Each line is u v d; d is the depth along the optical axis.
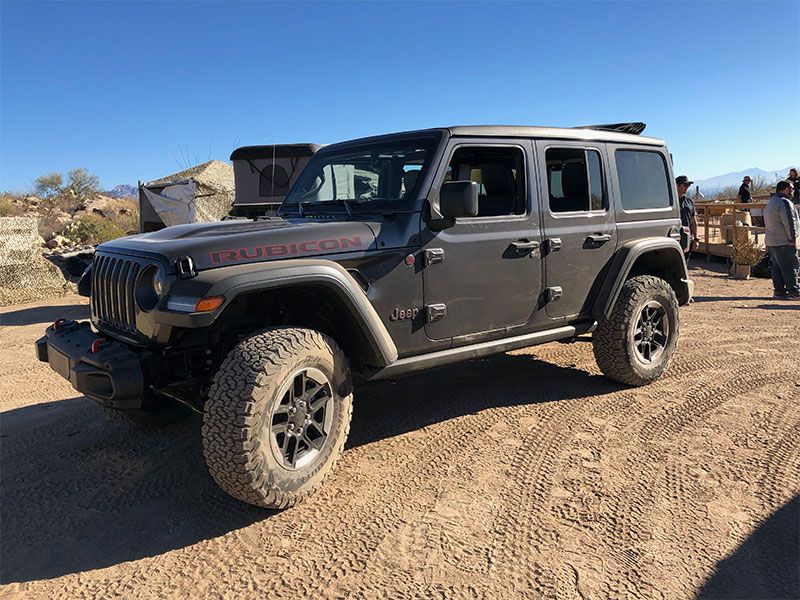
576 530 2.97
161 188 12.98
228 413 2.93
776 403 4.65
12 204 26.56
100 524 3.14
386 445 4.02
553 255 4.37
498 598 2.49
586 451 3.86
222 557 2.83
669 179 5.41
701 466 3.62
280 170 10.86
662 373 5.27
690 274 12.61
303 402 3.21
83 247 16.05
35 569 2.78
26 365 6.41
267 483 3.03
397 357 3.65
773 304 9.09
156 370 3.36
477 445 3.99
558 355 6.18
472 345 4.05
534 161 4.28
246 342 3.12
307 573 2.69
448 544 2.88
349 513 3.17
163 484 3.57
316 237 3.35
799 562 2.70
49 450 4.09
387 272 3.57
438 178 3.76
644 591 2.52
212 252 3.05
